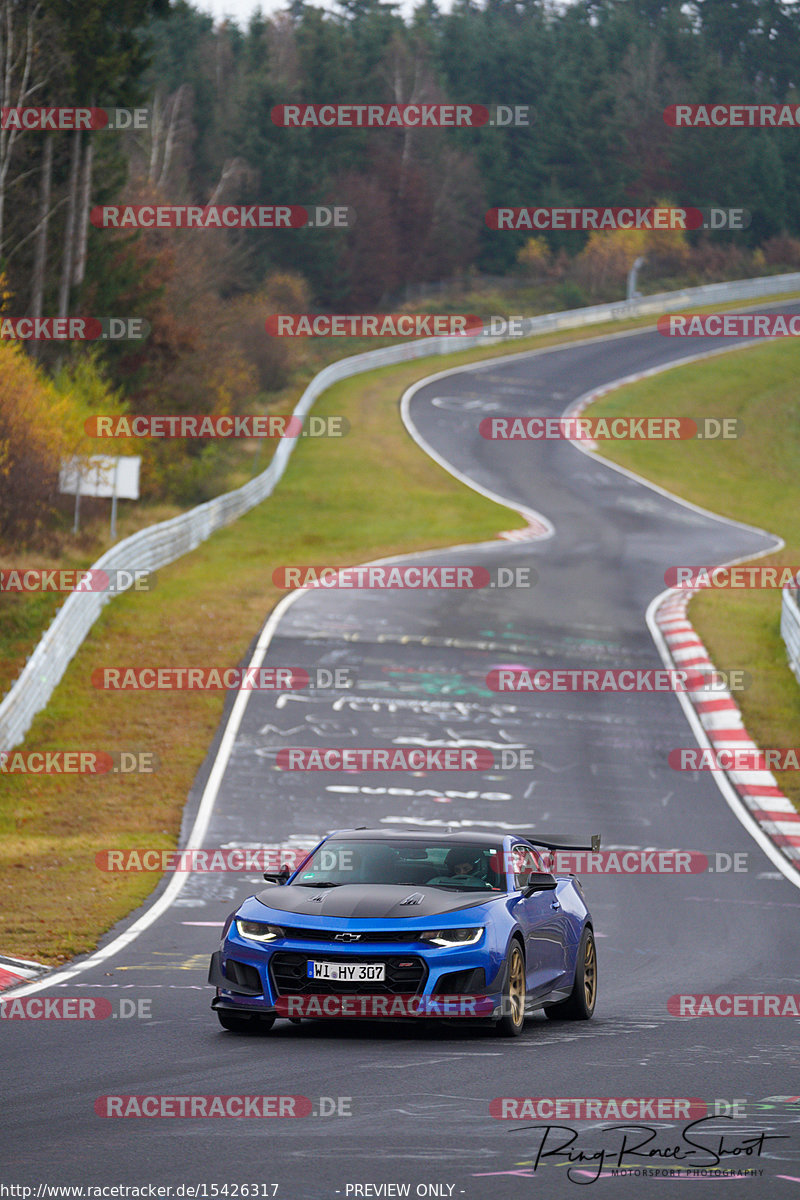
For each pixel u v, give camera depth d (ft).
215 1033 84.23
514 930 85.51
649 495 528.63
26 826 176.45
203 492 454.40
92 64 411.13
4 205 425.28
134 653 263.08
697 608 333.83
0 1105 63.98
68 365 370.94
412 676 257.75
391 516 456.86
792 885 159.12
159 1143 57.00
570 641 292.61
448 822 179.83
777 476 616.39
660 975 113.09
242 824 176.86
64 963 110.73
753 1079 71.72
